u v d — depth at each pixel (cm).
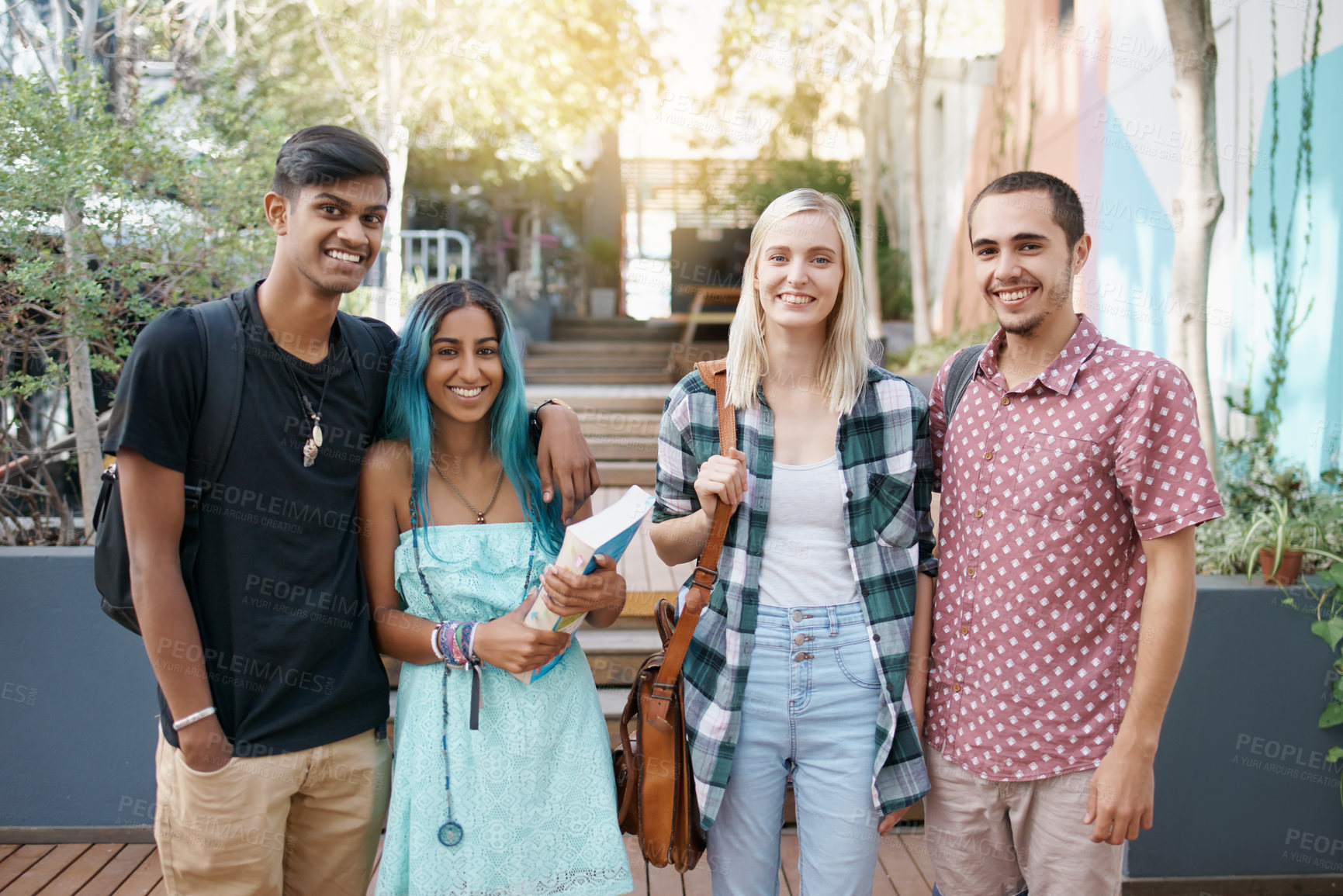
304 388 153
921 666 168
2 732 264
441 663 157
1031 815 158
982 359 159
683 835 160
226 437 145
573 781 158
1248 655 245
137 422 137
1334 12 324
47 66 386
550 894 154
